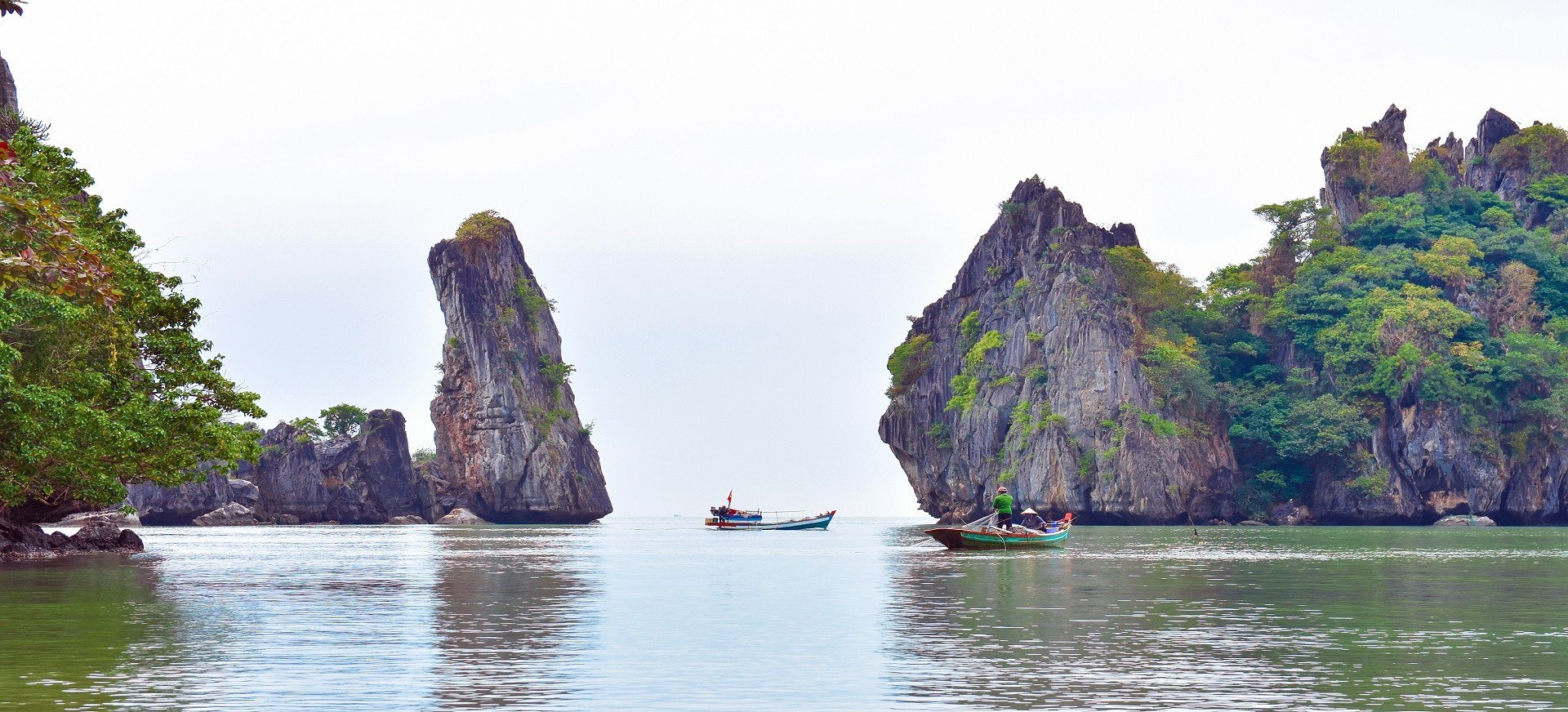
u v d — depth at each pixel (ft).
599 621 114.52
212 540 378.53
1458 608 125.90
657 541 371.56
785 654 92.17
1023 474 621.72
